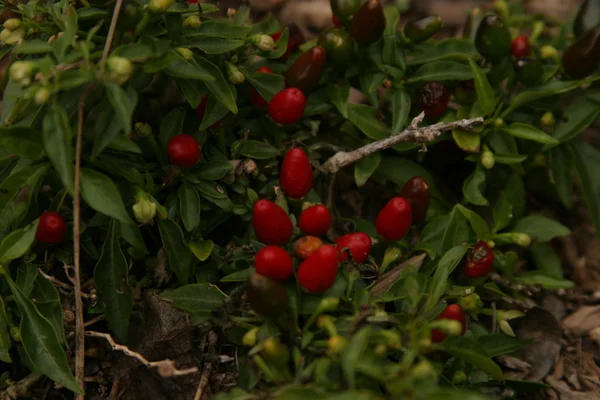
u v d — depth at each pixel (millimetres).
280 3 732
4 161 579
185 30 589
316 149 640
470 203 654
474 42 630
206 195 595
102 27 572
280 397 521
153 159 598
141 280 605
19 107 564
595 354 630
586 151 638
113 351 597
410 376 512
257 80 606
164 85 621
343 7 614
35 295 583
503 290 627
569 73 619
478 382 591
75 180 552
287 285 566
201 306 577
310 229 580
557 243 670
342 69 625
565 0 739
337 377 545
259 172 617
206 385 587
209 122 589
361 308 561
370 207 665
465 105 639
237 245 607
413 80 620
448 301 605
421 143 611
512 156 615
